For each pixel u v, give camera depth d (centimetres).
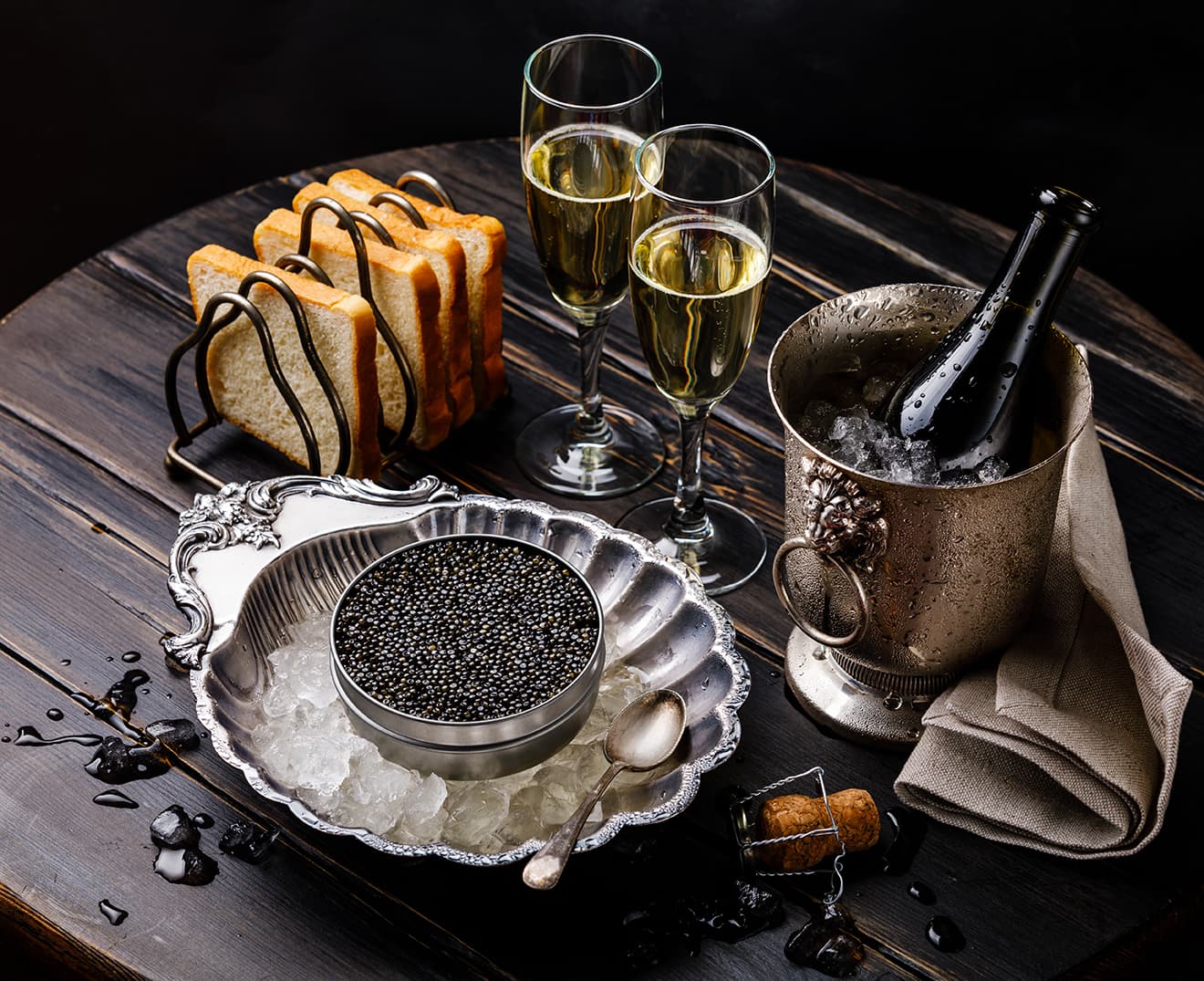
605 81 119
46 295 133
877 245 137
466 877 103
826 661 111
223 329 121
